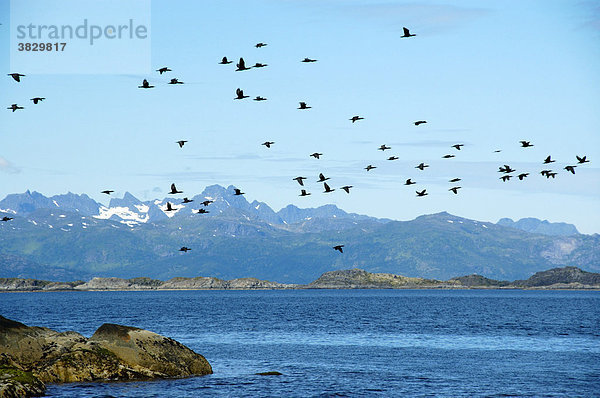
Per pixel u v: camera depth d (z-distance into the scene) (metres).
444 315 145.25
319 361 62.16
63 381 45.09
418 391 47.47
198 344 77.25
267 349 72.00
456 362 62.03
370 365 59.66
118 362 47.22
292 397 44.94
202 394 44.72
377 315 145.25
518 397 45.75
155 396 43.56
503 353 69.31
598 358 65.31
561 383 50.88
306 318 132.38
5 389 39.47
